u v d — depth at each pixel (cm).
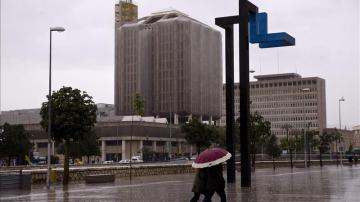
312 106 17625
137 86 17338
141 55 17350
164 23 16875
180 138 14000
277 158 10294
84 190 2692
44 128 3281
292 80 18050
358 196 2056
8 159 8631
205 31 17150
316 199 1903
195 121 6900
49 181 2961
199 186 1328
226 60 2811
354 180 3497
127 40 17650
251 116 5812
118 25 19300
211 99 17388
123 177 4450
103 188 2861
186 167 5534
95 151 9881
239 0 2638
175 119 16462
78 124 3238
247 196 2047
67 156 3347
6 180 2734
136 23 17800
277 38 2702
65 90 3272
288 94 18062
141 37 17388
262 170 6275
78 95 3278
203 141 6831
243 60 2612
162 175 4984
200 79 16800
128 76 17575
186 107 16275
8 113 17212
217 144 8800
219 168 1341
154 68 17088
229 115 2812
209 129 6919
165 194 2302
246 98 2603
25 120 15375
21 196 2283
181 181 3672
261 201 1814
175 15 17488
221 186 1334
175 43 16588
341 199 1903
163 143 13888
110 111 18675
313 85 17700
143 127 12925
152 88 17188
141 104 6688
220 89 18000
